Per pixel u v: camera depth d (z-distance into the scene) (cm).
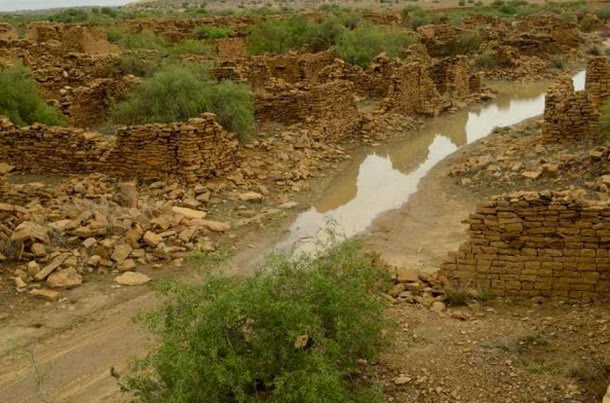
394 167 2150
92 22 5069
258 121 2430
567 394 766
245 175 1903
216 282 770
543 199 1030
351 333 781
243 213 1641
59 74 2717
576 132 1978
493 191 1736
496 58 4194
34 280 1228
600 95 2239
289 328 716
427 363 865
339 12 6769
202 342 700
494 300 1063
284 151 2112
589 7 8200
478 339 923
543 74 4041
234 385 700
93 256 1302
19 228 1321
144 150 1828
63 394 904
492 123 2789
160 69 2777
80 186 1705
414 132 2650
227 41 4009
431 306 1056
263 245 1460
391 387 813
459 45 4675
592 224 1008
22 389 918
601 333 902
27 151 1967
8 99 2172
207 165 1831
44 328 1088
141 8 14112
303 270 802
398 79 2805
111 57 2997
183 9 13050
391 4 11688
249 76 2895
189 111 2152
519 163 1844
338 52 3550
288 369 713
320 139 2320
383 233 1540
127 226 1408
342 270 829
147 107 2230
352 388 798
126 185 1620
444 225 1555
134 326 1087
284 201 1759
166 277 1274
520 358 859
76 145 1916
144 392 750
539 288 1055
